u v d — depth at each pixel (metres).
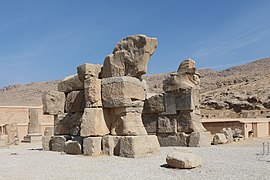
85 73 12.66
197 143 14.97
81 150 12.18
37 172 8.34
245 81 60.16
